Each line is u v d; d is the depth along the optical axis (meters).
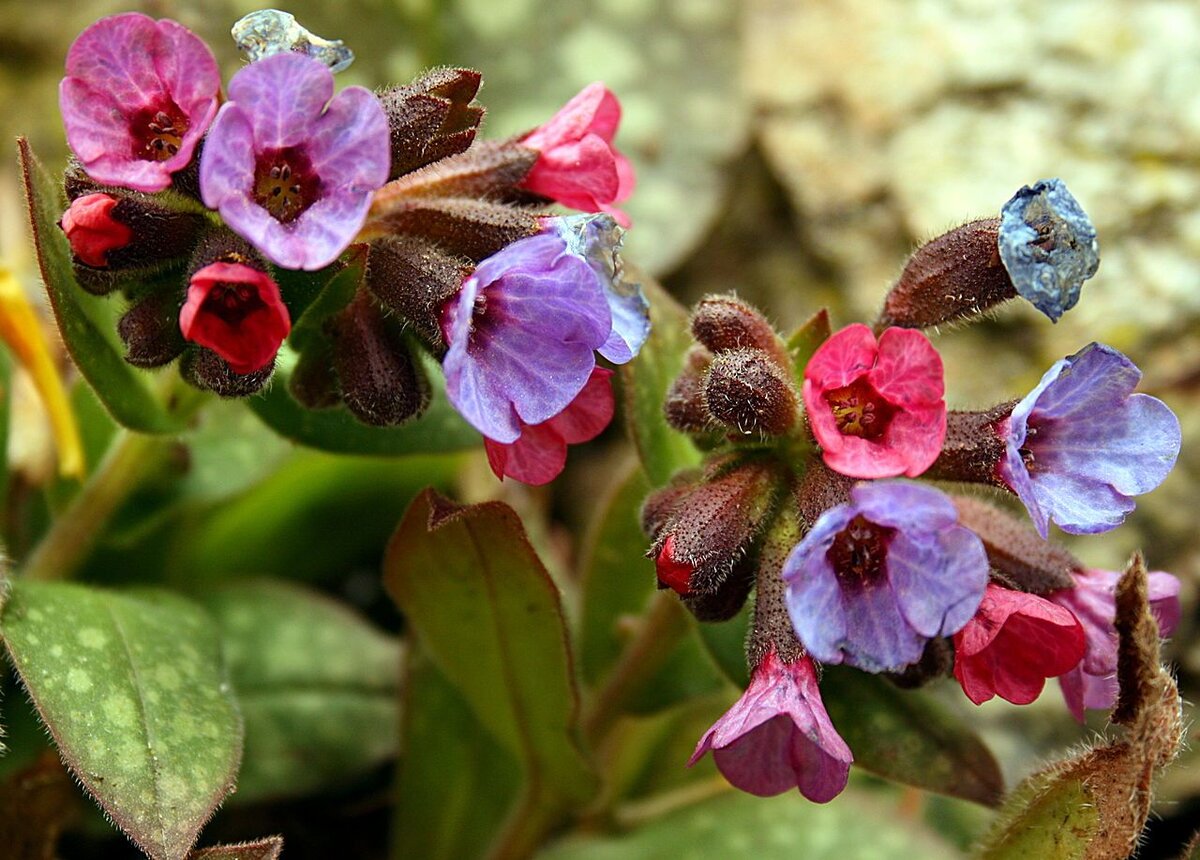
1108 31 0.32
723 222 0.34
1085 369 0.23
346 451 0.27
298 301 0.24
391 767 0.30
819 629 0.22
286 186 0.23
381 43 0.33
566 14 0.34
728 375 0.24
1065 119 0.32
